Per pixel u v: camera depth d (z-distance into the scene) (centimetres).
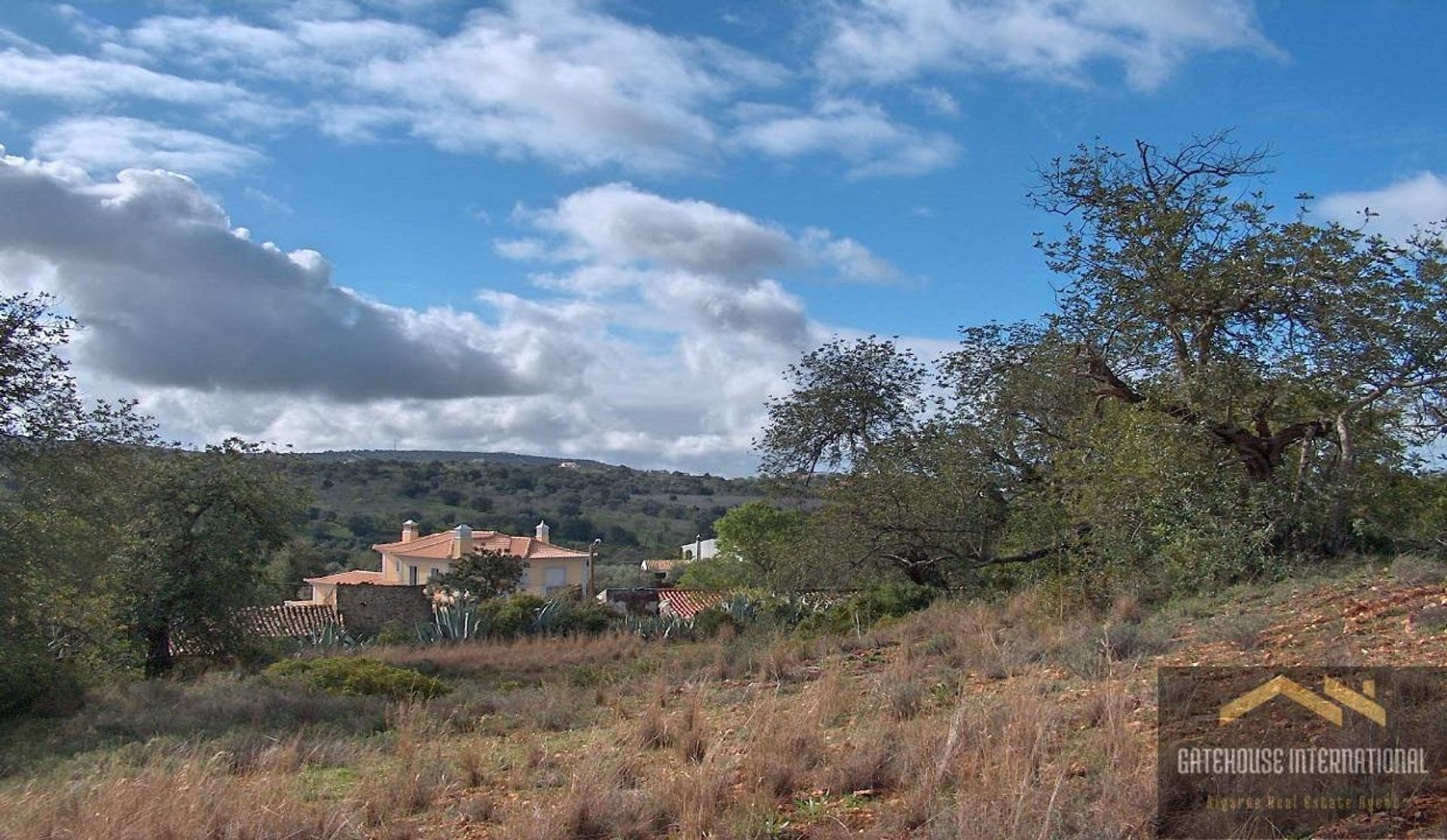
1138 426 1536
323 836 603
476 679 1923
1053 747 629
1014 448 2098
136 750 1005
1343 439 1462
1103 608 1439
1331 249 1452
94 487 2066
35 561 1869
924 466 2172
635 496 9738
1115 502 1536
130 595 2431
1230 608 1195
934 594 2139
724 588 3700
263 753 909
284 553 3028
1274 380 1496
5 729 1420
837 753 676
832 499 2234
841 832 532
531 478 9694
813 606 2552
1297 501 1450
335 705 1309
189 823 600
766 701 910
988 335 2112
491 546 5828
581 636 2627
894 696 839
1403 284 1437
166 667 2544
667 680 1377
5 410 1956
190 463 2588
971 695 844
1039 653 1044
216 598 2531
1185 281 1521
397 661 2219
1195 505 1491
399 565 5884
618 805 605
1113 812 481
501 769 791
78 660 2028
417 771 736
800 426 2686
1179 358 1603
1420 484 1542
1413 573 1103
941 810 528
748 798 589
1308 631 938
